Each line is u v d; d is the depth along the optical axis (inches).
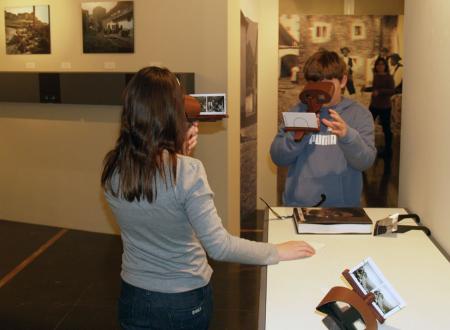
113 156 57.3
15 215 201.8
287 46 265.0
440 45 73.9
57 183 192.5
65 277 147.4
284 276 62.3
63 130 188.4
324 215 81.0
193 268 58.8
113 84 169.0
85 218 190.2
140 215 55.6
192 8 165.6
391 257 68.1
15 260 161.0
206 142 167.9
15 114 195.0
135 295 58.9
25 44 192.5
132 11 173.6
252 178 213.8
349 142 86.4
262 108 217.0
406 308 54.2
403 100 99.0
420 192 85.0
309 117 86.7
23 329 118.6
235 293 136.6
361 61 292.2
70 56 186.1
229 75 165.9
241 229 195.8
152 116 53.9
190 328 59.4
